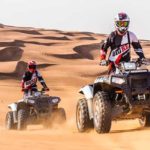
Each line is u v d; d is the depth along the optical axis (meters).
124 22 21.72
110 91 22.05
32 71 32.44
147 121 22.80
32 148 15.93
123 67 21.55
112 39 22.12
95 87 22.61
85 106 23.12
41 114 31.64
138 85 21.06
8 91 77.62
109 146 16.59
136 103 20.97
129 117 22.00
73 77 119.94
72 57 168.88
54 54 167.50
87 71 132.88
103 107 21.28
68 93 81.62
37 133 23.47
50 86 100.44
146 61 21.91
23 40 199.12
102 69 135.38
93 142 18.08
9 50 156.25
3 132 24.89
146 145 16.44
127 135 20.19
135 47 22.16
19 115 31.34
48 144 17.17
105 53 22.33
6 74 113.81
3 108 55.78
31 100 31.80
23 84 32.59
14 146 16.36
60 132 24.03
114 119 22.12
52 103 31.98
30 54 160.88
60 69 134.38
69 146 16.62
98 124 21.66
